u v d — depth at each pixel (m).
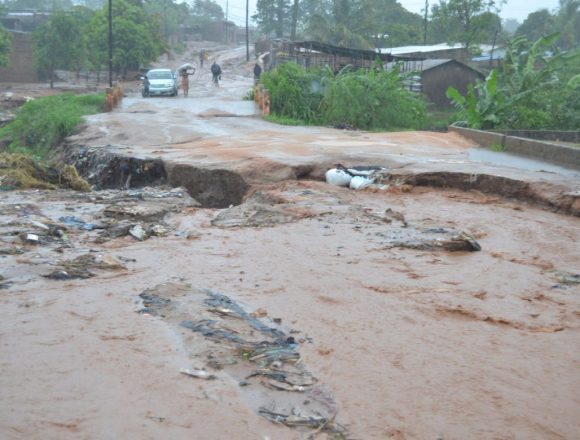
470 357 5.91
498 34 54.38
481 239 10.03
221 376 5.41
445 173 13.34
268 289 7.55
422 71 37.31
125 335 6.16
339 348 6.02
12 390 5.07
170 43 83.81
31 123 28.16
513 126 26.08
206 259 8.70
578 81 26.92
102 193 13.77
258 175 13.98
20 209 11.55
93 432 4.53
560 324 6.77
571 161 16.48
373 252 9.13
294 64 29.91
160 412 4.82
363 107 27.39
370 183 13.39
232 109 29.94
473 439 4.61
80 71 62.12
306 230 10.21
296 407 4.96
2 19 67.06
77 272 8.01
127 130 21.58
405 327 6.55
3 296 7.16
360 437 4.59
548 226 10.78
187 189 14.52
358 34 53.03
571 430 4.76
